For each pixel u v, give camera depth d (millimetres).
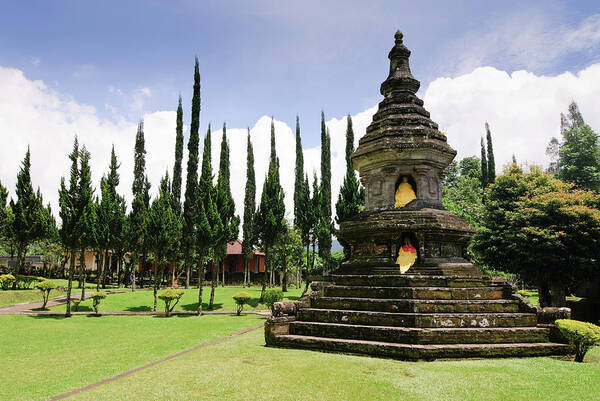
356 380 8047
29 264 52938
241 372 8656
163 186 42062
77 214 25031
